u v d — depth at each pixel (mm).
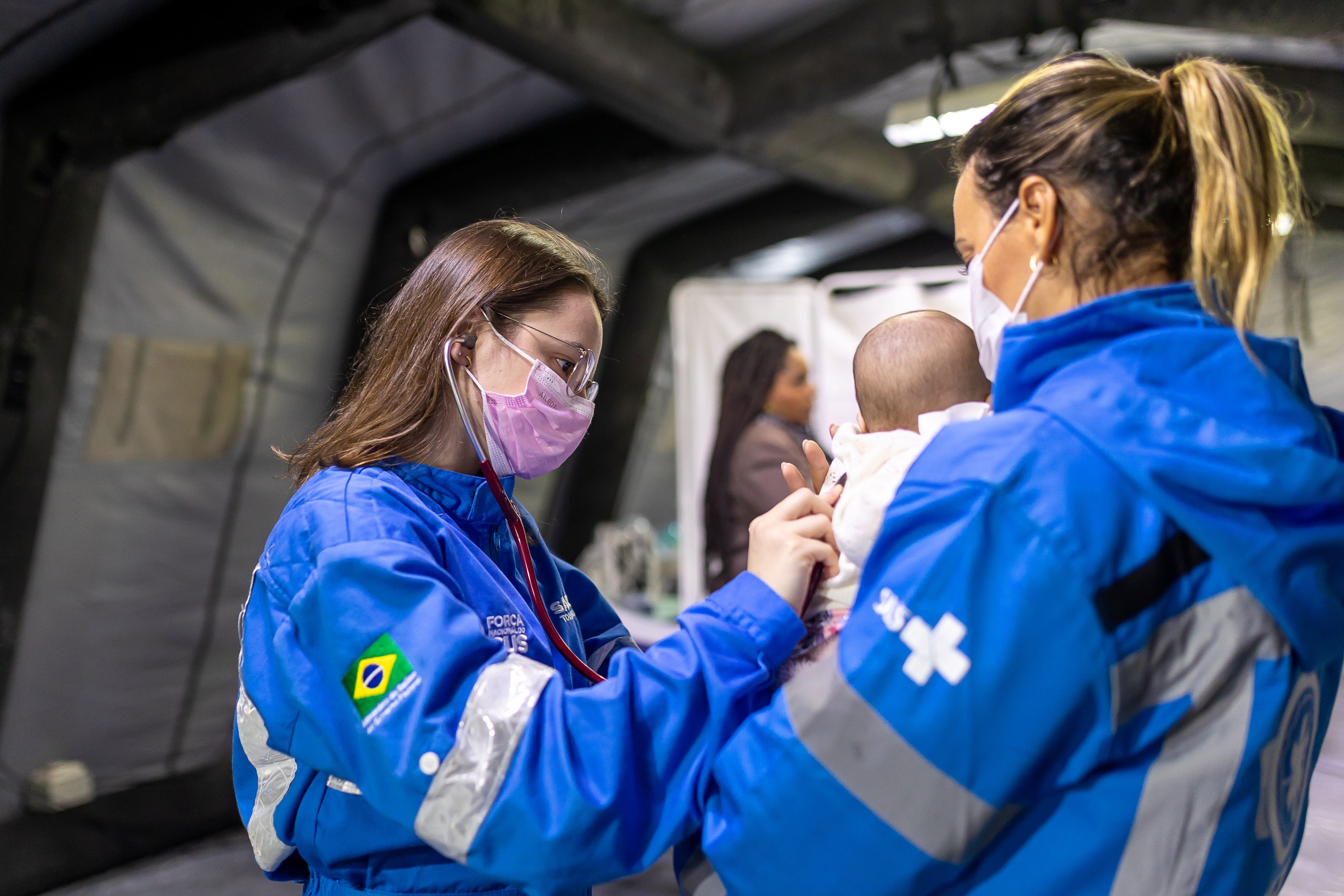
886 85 3211
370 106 3086
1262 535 604
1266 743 632
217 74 2379
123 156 2521
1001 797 619
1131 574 605
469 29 2512
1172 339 637
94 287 2854
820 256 5434
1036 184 707
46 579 2973
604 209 4293
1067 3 2420
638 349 4980
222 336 3262
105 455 3010
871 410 854
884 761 632
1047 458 620
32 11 2207
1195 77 696
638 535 4617
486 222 981
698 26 2996
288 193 3215
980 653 607
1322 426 659
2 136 2479
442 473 912
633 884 2889
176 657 3408
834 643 706
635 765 708
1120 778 629
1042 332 670
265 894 3021
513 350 909
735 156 3373
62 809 3055
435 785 694
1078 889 637
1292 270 2303
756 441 2961
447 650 719
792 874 664
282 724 797
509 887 828
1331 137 2092
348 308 3670
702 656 737
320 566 773
